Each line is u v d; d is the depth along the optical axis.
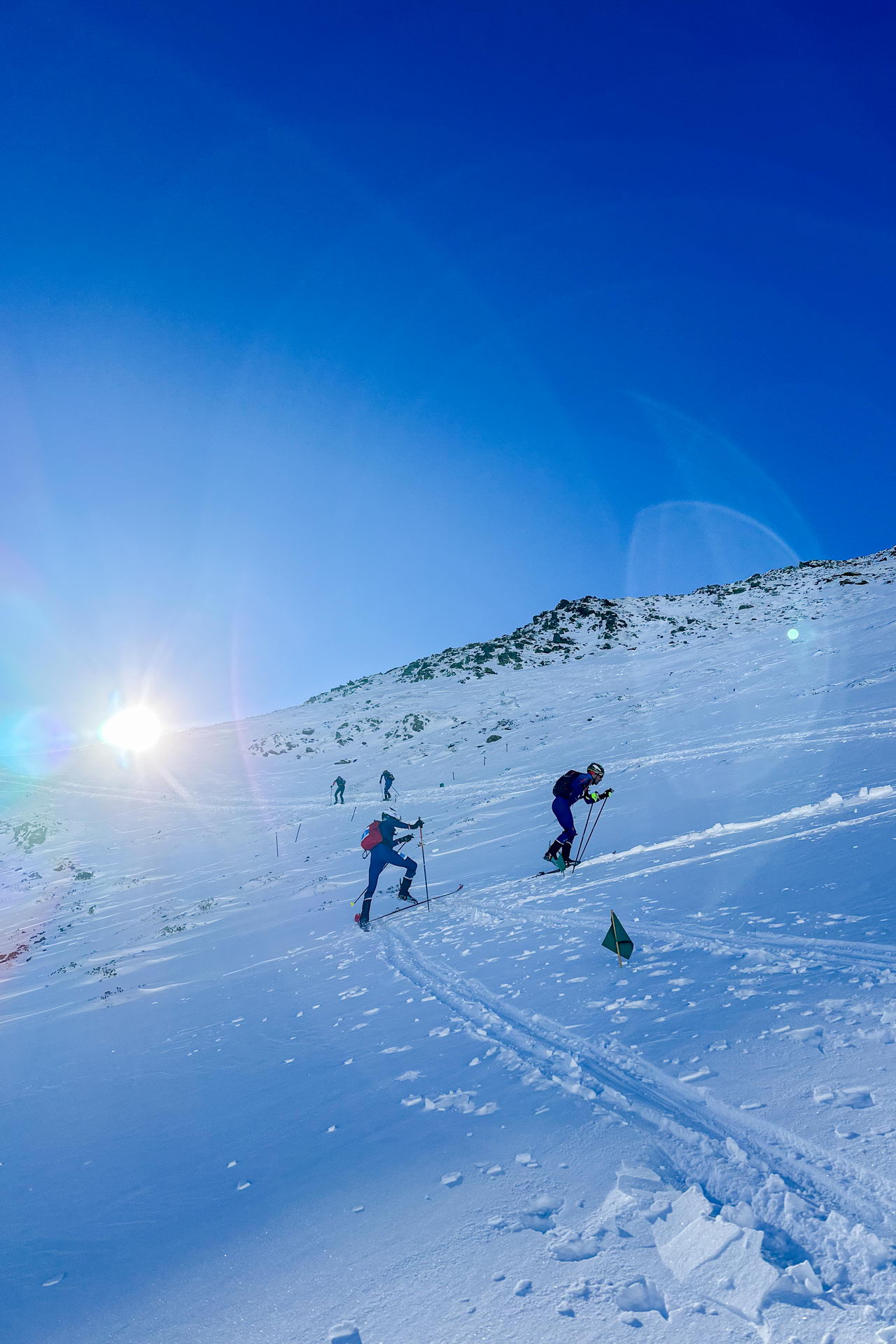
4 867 29.02
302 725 50.16
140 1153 3.85
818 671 27.56
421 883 11.80
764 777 12.55
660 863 8.40
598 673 47.25
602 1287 1.82
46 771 45.94
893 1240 1.80
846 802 8.75
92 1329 2.23
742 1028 3.37
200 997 8.03
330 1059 4.67
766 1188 2.13
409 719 44.75
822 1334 1.52
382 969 7.05
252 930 12.06
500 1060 3.84
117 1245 2.82
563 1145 2.71
